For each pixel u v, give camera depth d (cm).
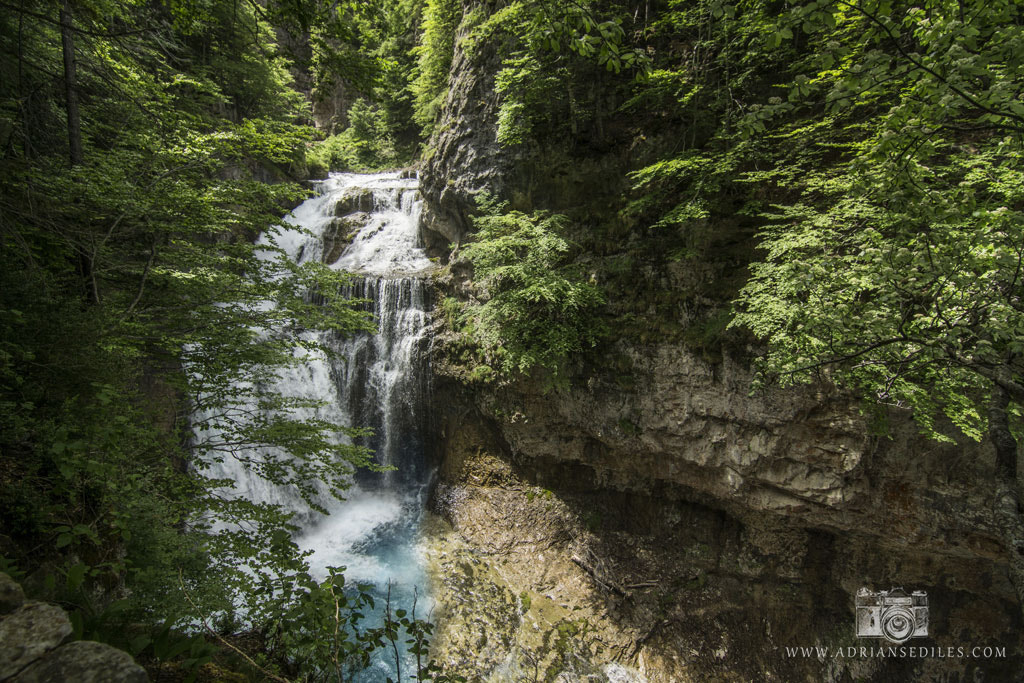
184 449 1024
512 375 1711
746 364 1321
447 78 2552
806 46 1418
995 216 567
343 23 816
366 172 3691
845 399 1186
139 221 1034
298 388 2000
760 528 1538
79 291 998
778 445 1299
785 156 1369
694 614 1539
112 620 477
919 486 1197
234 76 2630
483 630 1512
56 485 664
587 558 1709
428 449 2155
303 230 1226
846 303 833
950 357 555
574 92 1752
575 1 484
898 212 662
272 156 1248
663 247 1552
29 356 606
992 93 409
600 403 1593
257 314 1198
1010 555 441
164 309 1078
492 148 1936
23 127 1032
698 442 1441
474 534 1881
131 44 1285
